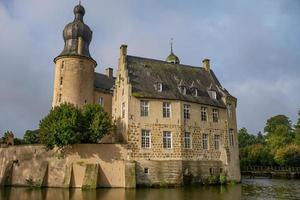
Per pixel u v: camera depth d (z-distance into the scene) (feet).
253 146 252.01
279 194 92.43
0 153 140.46
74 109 120.57
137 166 116.78
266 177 189.57
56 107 121.90
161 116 124.16
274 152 224.53
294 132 240.12
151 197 84.74
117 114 133.59
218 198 82.38
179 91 132.57
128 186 111.24
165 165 119.85
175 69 145.28
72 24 152.87
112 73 186.39
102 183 114.83
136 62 136.77
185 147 125.59
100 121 118.83
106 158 117.08
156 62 143.02
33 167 125.80
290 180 160.66
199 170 126.00
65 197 85.76
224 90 147.84
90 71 150.61
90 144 118.21
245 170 215.31
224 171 132.67
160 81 128.88
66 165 117.91
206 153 130.00
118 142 121.49
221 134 136.87
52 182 119.34
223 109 141.08
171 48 178.09
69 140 112.57
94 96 161.89
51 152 122.83
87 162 116.98
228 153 135.85
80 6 158.51
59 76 146.10
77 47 150.10
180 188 110.52
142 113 122.31
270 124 269.85
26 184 124.77
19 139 166.20
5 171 130.21
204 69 156.46
